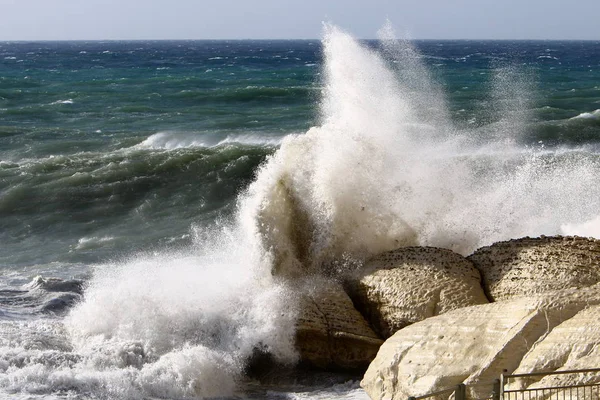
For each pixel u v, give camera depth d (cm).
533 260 1559
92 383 1505
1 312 2008
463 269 1605
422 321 1452
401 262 1656
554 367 1255
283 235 1792
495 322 1361
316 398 1523
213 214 3409
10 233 3247
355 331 1595
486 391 1275
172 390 1531
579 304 1322
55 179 3812
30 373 1505
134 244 2986
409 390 1340
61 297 2130
